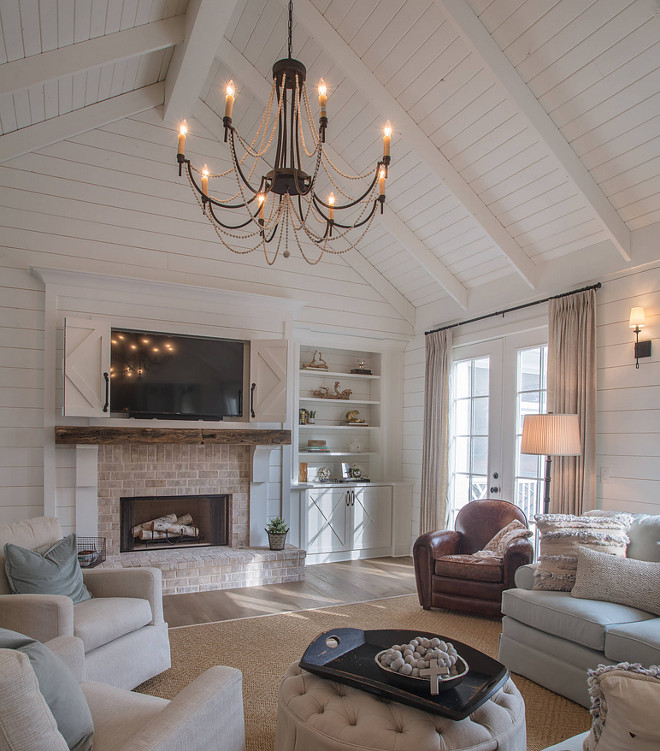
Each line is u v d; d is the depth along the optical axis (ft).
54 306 14.40
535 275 15.19
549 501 13.53
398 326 19.98
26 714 3.84
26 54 12.03
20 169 14.66
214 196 16.92
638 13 9.46
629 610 9.20
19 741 3.80
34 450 14.35
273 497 17.08
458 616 13.20
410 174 15.21
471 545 14.69
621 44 10.01
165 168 16.29
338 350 20.48
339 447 20.52
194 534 16.53
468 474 17.66
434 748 5.45
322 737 5.68
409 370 20.36
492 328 16.69
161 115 16.26
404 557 19.24
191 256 16.48
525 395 15.67
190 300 15.98
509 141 12.75
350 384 20.76
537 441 12.38
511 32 10.77
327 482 19.19
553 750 5.39
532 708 8.79
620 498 12.48
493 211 14.65
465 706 5.84
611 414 12.84
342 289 18.97
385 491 19.39
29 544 9.36
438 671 6.08
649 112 10.71
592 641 8.63
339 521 18.52
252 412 16.30
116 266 15.49
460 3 10.59
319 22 12.37
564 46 10.52
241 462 16.51
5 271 14.35
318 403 20.17
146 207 15.98
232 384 16.39
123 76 14.79
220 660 10.32
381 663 6.62
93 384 14.12
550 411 13.99
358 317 19.20
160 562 14.46
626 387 12.55
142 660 9.04
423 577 13.67
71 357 13.88
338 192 16.85
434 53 11.95
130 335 15.15
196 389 15.85
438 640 7.00
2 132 14.30
